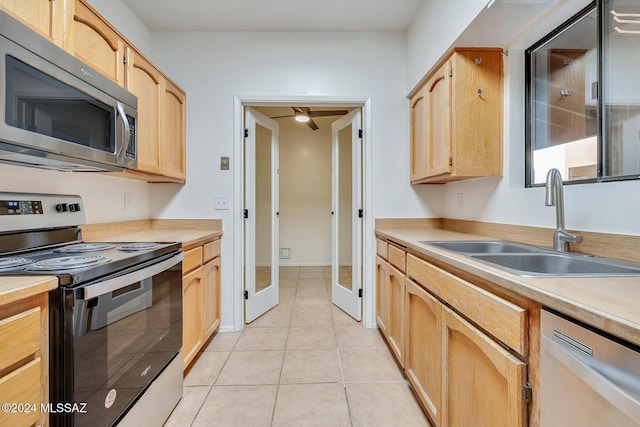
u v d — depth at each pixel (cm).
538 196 147
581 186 123
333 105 255
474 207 203
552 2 133
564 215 129
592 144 131
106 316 102
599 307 57
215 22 235
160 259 141
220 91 245
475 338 95
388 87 249
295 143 475
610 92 123
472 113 175
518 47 169
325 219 480
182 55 244
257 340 225
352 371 184
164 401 141
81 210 159
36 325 81
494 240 167
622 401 50
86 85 126
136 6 215
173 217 245
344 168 300
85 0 136
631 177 114
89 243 159
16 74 96
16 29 96
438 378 124
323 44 248
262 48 246
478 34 159
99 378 99
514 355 80
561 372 65
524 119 170
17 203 127
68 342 88
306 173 477
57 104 112
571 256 116
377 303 241
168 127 213
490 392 90
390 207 250
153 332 133
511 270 89
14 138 96
